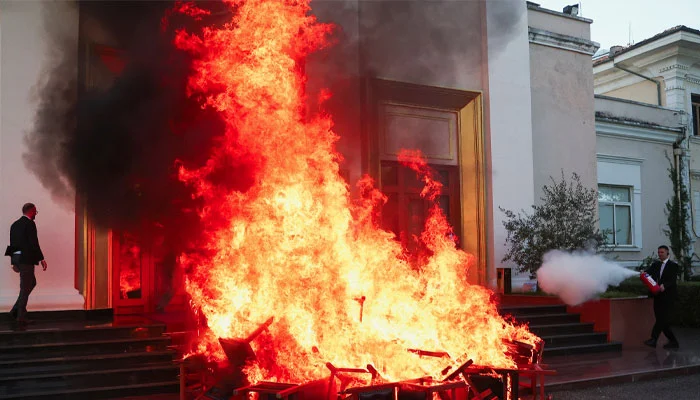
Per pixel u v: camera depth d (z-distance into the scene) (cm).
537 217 1376
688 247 1983
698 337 1345
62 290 1045
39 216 1037
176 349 786
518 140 1552
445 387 587
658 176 1958
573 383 863
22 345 819
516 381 650
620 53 2127
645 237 1911
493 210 1498
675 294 1190
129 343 866
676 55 2008
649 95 2117
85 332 877
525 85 1580
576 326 1191
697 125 2091
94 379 786
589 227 1352
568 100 1700
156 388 789
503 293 1378
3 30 1034
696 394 832
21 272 904
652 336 1203
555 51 1691
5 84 1029
